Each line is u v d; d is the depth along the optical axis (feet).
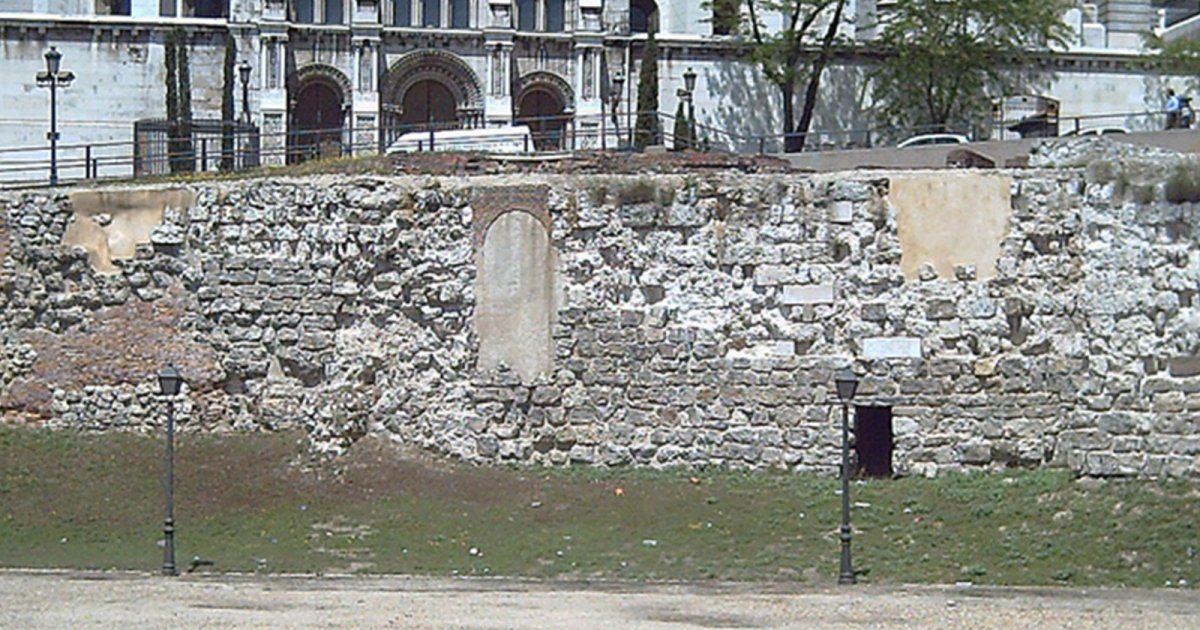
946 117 269.44
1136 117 279.69
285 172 165.07
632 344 140.77
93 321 149.89
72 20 263.29
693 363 139.64
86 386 148.36
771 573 110.63
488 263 143.54
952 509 125.08
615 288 141.69
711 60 279.28
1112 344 131.13
